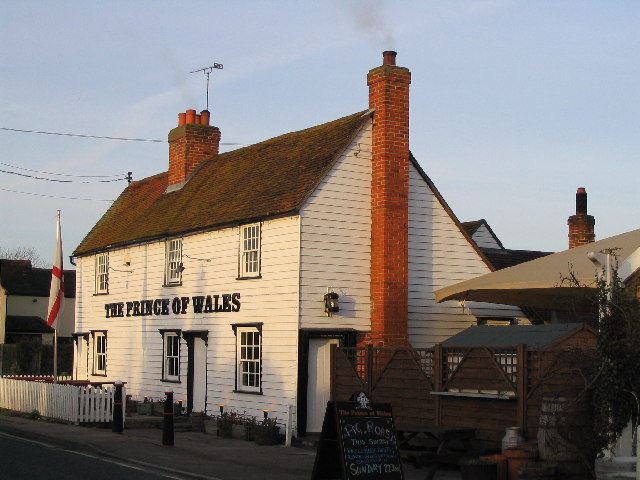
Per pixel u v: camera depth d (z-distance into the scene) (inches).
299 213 845.8
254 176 1005.8
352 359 783.1
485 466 546.9
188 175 1184.2
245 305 916.0
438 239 928.9
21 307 2300.7
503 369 640.4
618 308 558.9
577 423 562.3
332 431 545.3
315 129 994.1
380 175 881.5
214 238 983.6
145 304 1120.2
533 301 792.9
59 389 944.3
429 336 911.0
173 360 1056.2
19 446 749.9
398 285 874.1
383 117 885.2
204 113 1213.1
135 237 1139.3
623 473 525.0
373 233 885.8
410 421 716.0
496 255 1229.1
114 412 848.9
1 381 1107.9
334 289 860.0
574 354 581.9
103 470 613.6
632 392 552.4
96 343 1254.9
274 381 861.2
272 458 713.6
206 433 906.7
